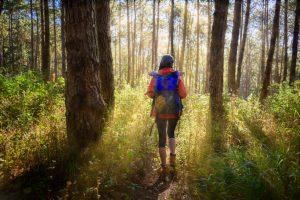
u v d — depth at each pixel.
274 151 4.25
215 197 3.71
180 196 3.91
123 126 5.47
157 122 4.54
